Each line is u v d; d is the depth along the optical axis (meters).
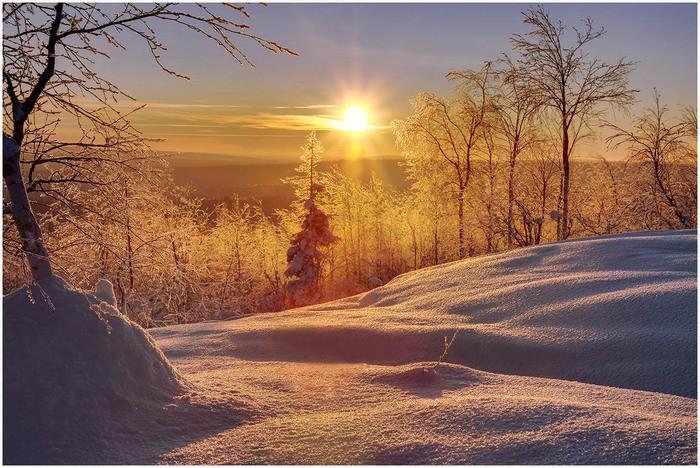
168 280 10.48
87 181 7.18
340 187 28.70
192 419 5.00
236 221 25.52
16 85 6.24
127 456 4.36
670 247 11.91
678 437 4.12
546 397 5.46
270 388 6.09
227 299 24.58
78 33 6.22
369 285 27.92
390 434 4.46
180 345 9.12
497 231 22.86
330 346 8.79
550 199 24.08
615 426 4.32
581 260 11.91
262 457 4.22
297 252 24.08
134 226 7.88
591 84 20.30
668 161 21.28
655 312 8.23
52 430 4.55
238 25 5.74
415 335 8.64
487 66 23.23
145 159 7.22
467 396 5.46
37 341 5.05
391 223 28.77
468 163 24.38
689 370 6.90
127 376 5.21
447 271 13.66
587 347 7.69
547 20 20.09
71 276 8.20
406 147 25.31
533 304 9.62
